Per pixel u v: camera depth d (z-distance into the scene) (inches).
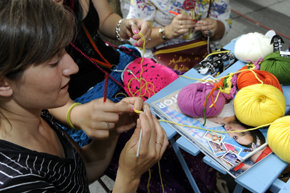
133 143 23.0
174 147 34.3
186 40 53.8
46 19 14.6
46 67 16.5
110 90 40.3
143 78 41.2
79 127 29.9
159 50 53.7
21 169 16.8
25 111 19.0
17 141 19.3
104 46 42.9
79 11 36.3
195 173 40.2
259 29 89.8
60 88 19.5
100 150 31.6
